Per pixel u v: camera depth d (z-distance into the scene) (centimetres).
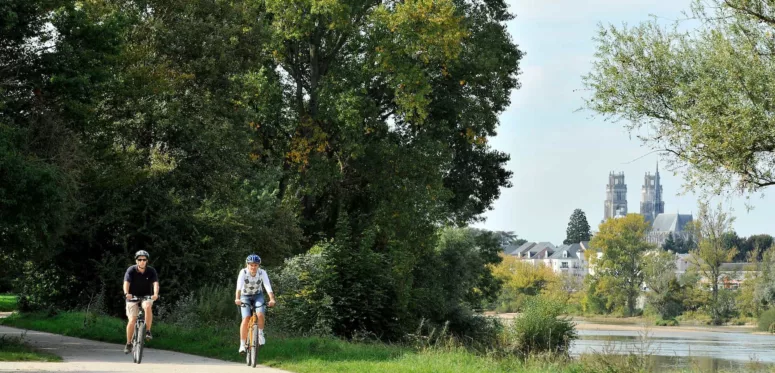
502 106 5009
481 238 6316
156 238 3266
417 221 4512
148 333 1683
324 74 4619
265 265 3562
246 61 3869
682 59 2067
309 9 4294
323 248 3169
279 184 4600
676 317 13350
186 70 3506
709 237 13412
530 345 3033
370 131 4566
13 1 1939
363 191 4844
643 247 15325
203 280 3284
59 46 2027
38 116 2041
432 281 4981
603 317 15025
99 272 3219
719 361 4091
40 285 3322
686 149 1991
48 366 1548
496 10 4881
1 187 1823
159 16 3488
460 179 5234
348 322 3098
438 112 4816
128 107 3086
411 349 2227
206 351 1989
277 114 4419
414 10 4269
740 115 1873
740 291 13000
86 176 2600
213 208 3516
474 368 1653
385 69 4347
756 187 1928
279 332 2553
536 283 16212
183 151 3428
